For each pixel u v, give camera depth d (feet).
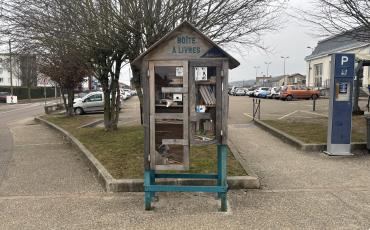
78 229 14.64
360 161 25.63
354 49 123.24
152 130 16.31
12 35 27.35
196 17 27.17
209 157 24.99
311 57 190.29
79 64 36.29
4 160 29.27
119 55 35.24
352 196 18.17
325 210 16.26
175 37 15.93
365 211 16.12
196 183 19.36
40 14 26.27
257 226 14.58
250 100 127.03
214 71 16.12
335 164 24.84
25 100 198.59
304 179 21.33
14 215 16.25
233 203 17.30
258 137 36.78
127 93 193.26
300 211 16.17
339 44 149.69
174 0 25.64
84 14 25.99
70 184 21.29
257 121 47.16
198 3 26.71
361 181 20.80
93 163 24.25
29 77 174.70
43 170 25.14
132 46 28.14
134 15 25.72
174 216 15.75
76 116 73.46
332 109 27.25
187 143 16.26
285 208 16.56
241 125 47.62
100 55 34.63
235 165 22.80
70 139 37.29
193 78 16.10
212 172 21.11
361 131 35.53
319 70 183.42
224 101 16.10
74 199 18.35
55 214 16.30
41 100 201.05
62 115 76.28
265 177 21.88
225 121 16.19
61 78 65.98
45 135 46.47
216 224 14.82
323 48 177.27
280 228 14.38
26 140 41.88
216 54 15.94
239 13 28.17
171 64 16.02
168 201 17.66
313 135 33.86
